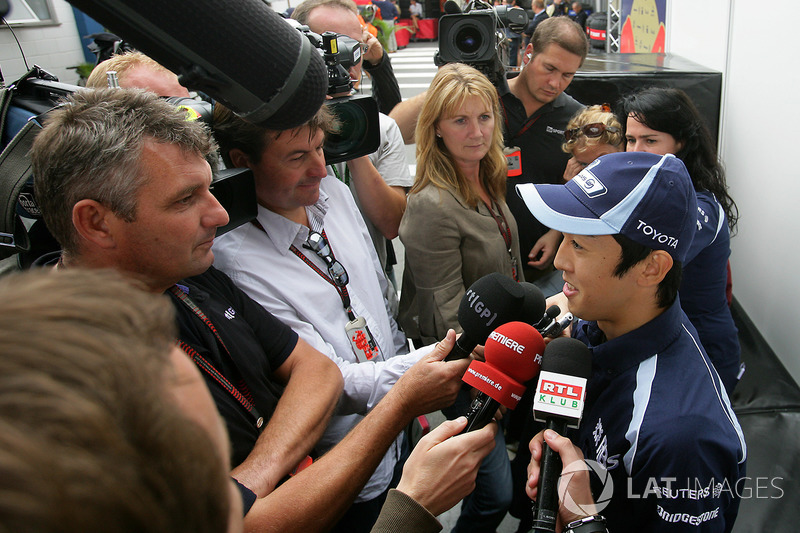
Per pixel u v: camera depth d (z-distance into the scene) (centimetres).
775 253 288
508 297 132
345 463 120
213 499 37
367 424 127
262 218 151
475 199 202
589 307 116
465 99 189
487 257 199
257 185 150
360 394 150
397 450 174
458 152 196
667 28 489
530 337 116
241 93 94
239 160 149
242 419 121
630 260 109
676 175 109
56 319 34
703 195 192
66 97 140
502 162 212
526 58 275
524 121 276
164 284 111
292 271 154
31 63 602
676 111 199
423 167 201
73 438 30
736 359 197
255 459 117
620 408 112
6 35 568
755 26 304
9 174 132
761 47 296
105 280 40
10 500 27
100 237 102
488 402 118
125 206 99
